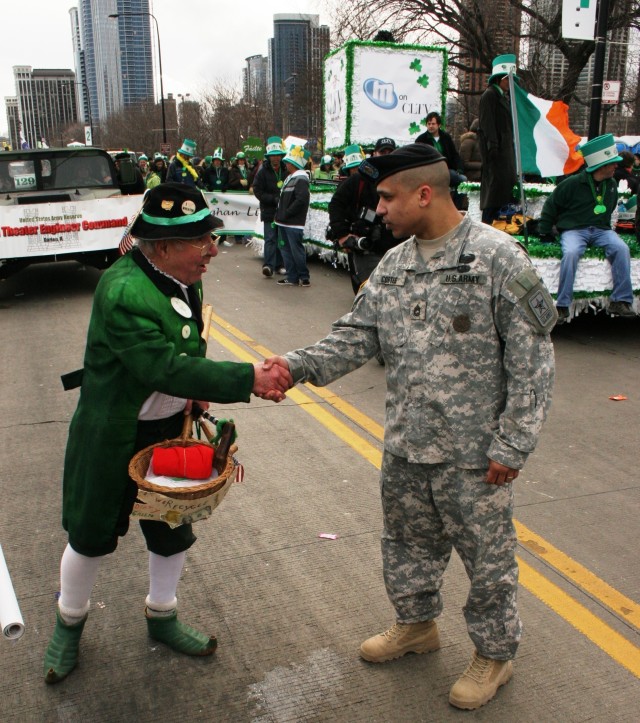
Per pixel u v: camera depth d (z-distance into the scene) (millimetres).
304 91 36156
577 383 6035
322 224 11258
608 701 2576
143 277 2334
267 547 3527
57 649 2684
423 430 2348
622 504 4012
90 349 2387
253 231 14477
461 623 2988
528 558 3467
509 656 2527
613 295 7086
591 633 2934
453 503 2391
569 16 8859
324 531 3670
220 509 3891
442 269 2273
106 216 9328
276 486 4152
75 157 10461
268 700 2584
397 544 2678
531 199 7883
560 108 7129
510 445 2225
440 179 2248
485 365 2273
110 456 2381
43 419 5195
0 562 2180
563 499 4066
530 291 2176
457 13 21703
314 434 4934
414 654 2805
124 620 3004
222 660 2781
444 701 2576
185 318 2426
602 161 6742
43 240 9109
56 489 4121
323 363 2504
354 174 6395
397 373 2402
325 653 2816
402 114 10719
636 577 3328
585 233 6996
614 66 23234
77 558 2541
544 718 2496
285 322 8039
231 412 5324
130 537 3637
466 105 25297
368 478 4270
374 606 3092
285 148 10414
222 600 3131
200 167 18531
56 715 2512
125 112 68438
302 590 3197
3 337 7566
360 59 10344
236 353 6824
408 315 2344
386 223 2328
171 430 2555
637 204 7480
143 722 2486
